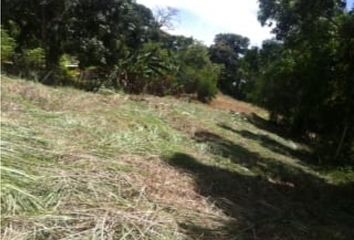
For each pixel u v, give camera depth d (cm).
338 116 1844
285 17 2278
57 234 471
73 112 1009
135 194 616
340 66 1717
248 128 1959
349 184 1244
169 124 1250
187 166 846
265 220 673
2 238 446
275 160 1319
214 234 567
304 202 865
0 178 544
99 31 1870
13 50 1547
